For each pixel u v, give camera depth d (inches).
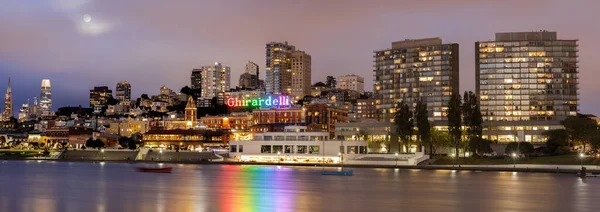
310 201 6008.9
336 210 5433.1
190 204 5787.4
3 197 6456.7
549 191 6683.1
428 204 5807.1
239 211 5344.5
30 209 5516.7
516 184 7436.0
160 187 7386.8
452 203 5841.5
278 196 6412.4
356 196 6407.5
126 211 5344.5
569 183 7495.1
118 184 7824.8
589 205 5674.2
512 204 5762.8
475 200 6033.5
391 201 6003.9
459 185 7377.0
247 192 6791.3
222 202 5930.1
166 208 5526.6
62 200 6156.5
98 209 5492.1
